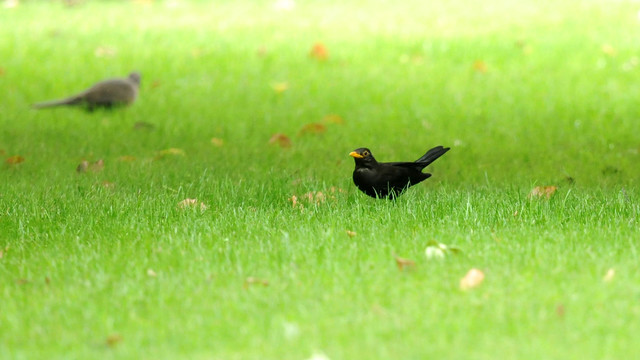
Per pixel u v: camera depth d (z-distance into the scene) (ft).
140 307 22.48
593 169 44.21
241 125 56.13
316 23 89.51
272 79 69.67
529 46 77.71
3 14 96.68
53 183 40.52
